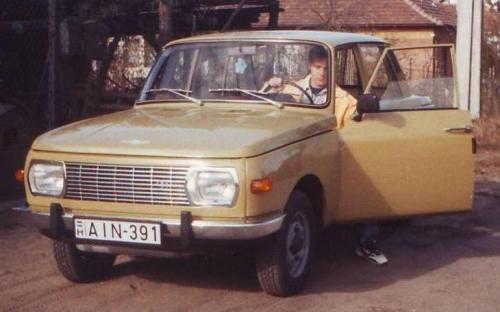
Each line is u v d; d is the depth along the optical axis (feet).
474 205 31.09
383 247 25.03
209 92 22.16
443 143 22.27
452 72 23.09
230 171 17.46
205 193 17.58
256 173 17.53
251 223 17.61
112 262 21.49
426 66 25.64
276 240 18.70
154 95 22.71
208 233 17.62
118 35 37.93
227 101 21.79
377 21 85.87
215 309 18.94
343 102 21.42
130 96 35.50
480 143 47.34
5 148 29.40
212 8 43.29
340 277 21.61
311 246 20.18
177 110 21.65
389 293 20.33
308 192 20.43
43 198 18.92
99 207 18.39
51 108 30.63
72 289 20.48
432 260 23.58
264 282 19.29
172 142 18.13
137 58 41.50
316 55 21.67
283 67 21.94
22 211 25.95
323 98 21.36
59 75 31.53
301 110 21.26
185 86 22.52
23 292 20.20
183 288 20.51
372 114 21.56
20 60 38.73
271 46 22.17
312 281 21.15
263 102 21.47
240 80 22.07
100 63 36.35
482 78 54.90
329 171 20.45
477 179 37.11
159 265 22.43
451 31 91.04
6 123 29.73
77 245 19.10
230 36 22.85
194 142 18.04
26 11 39.24
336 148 20.75
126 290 20.38
